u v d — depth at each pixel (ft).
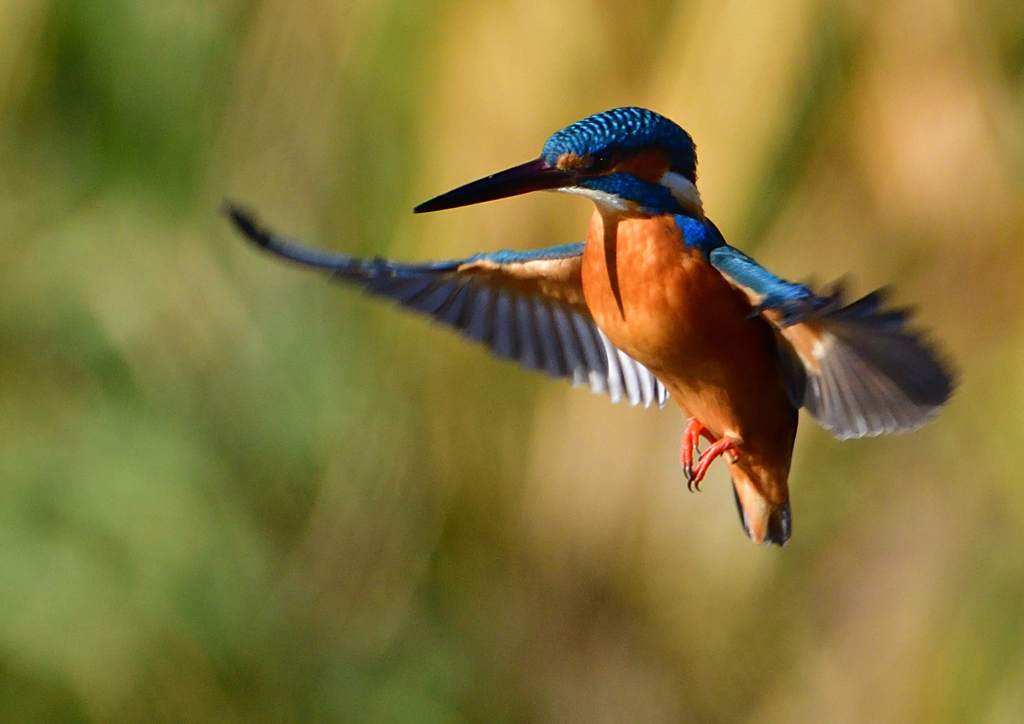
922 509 14.94
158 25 16.16
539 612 14.96
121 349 16.29
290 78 14.83
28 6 15.75
